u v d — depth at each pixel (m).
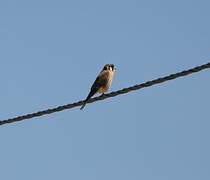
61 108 16.72
